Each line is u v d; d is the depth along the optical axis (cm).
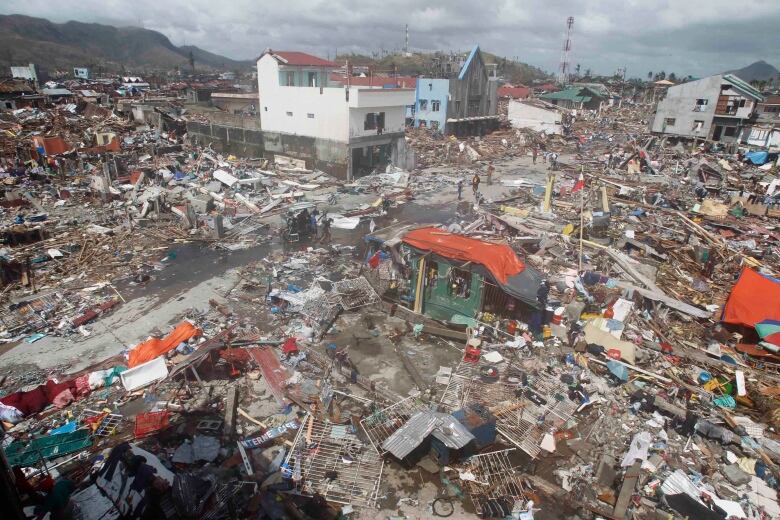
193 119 4888
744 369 1432
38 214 2625
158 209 2655
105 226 2531
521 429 1164
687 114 5784
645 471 1051
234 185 3219
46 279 1914
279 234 2492
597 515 950
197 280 1948
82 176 3450
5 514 547
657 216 2920
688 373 1411
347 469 1045
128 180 3269
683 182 3844
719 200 3403
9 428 1138
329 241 2425
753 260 2234
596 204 3144
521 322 1591
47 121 4972
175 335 1461
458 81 5794
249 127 4197
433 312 1700
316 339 1547
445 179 3888
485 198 3331
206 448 1077
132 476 894
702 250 2266
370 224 2631
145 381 1298
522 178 4044
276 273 2002
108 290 1850
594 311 1733
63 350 1464
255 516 916
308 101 3653
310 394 1273
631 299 1795
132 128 4988
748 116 5391
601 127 7475
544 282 1666
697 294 1934
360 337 1577
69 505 850
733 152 5234
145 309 1712
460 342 1561
